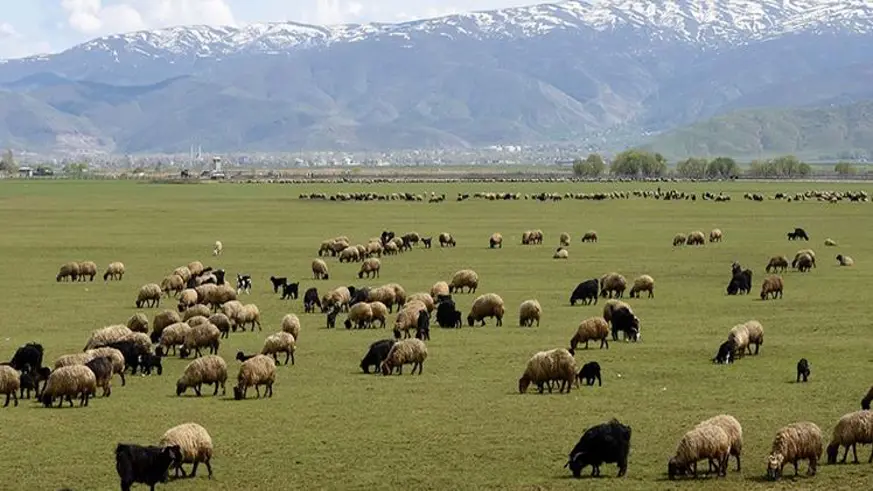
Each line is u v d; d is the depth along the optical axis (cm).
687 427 4000
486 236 13525
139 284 8831
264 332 6297
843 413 4188
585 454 3431
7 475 3466
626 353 5541
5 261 10756
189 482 3403
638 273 9450
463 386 4778
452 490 3325
